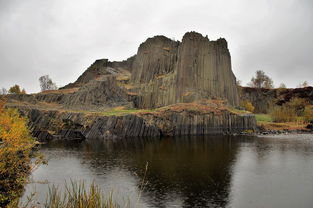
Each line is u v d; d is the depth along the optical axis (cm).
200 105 11938
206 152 6225
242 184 3641
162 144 7794
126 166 4778
